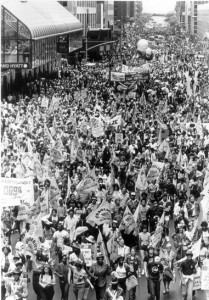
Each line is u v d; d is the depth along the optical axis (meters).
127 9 193.75
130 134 41.75
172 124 47.94
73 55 99.69
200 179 32.72
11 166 30.89
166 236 23.62
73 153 34.91
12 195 23.77
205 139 41.69
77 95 61.25
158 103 60.91
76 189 28.16
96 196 27.48
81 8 122.06
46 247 22.20
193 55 117.12
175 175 31.11
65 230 23.45
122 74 70.31
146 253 21.98
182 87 71.56
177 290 22.23
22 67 64.69
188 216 26.30
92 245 22.22
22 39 64.69
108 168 34.72
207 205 25.41
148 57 85.50
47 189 26.92
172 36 168.75
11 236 26.41
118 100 62.66
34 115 49.34
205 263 20.84
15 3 68.50
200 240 21.67
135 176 32.53
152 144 39.19
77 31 97.50
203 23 122.19
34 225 22.83
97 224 23.86
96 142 39.50
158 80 77.19
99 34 105.50
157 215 25.53
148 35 173.75
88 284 20.78
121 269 20.59
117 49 120.06
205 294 22.25
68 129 44.06
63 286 20.64
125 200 26.61
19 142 37.16
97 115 45.53
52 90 65.81
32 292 21.80
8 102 57.09
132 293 20.77
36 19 72.38
